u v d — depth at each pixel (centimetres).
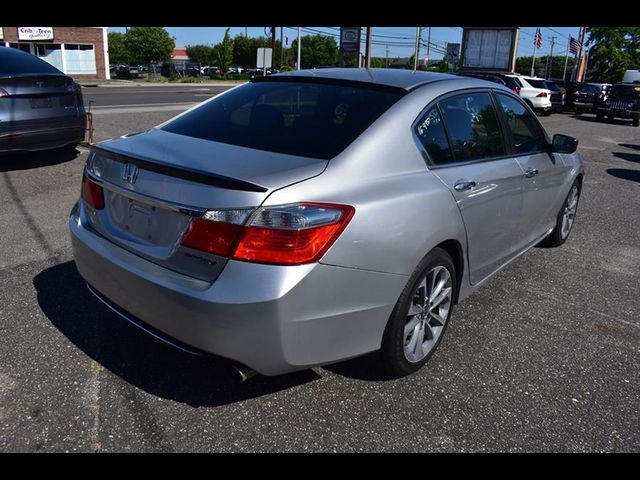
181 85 3919
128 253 260
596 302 411
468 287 341
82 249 284
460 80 347
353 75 333
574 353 334
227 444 244
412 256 265
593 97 2662
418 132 294
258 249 221
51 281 388
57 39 4041
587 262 498
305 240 224
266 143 275
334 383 291
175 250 239
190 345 236
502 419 269
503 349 335
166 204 240
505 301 406
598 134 1775
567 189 488
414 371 301
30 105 666
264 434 251
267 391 281
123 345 314
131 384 280
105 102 1938
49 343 312
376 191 255
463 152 326
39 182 655
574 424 268
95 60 4291
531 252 520
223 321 223
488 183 331
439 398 282
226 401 271
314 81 329
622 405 285
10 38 3838
